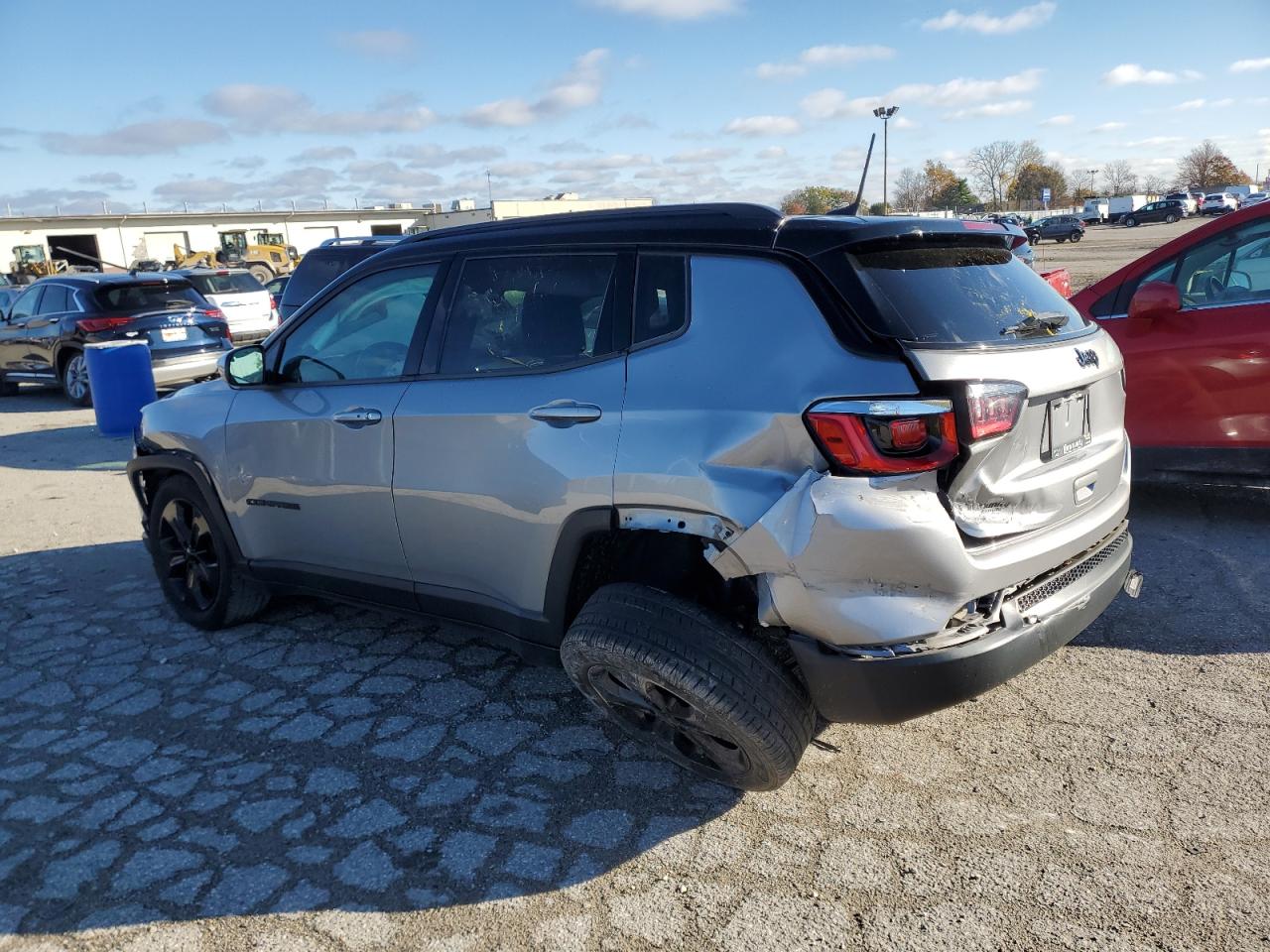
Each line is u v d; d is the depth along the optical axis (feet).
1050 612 8.78
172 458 13.75
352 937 7.77
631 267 9.55
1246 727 10.41
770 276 8.66
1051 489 8.88
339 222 232.53
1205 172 346.74
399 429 10.93
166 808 9.68
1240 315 15.93
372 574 11.82
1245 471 16.20
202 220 213.05
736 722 8.30
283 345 12.78
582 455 9.23
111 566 17.95
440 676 12.46
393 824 9.27
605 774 10.05
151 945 7.75
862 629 7.78
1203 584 14.42
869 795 9.49
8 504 23.76
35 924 8.05
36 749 11.00
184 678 12.74
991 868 8.34
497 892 8.28
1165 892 7.94
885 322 8.08
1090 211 242.78
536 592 9.98
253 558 13.21
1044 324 9.28
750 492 8.13
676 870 8.48
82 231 198.29
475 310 10.73
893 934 7.60
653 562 9.48
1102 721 10.69
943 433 7.74
